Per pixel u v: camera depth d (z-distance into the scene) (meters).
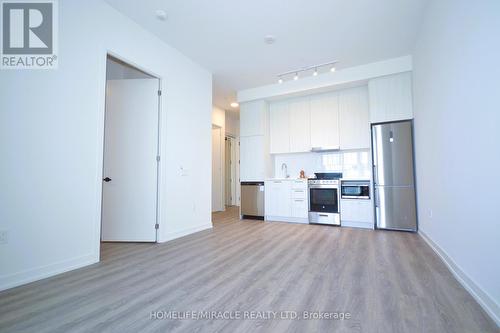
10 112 1.92
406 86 3.91
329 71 4.45
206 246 3.07
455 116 2.01
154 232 3.29
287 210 4.86
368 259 2.50
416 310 1.50
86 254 2.39
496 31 1.37
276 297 1.69
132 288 1.86
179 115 3.71
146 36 3.19
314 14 2.90
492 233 1.45
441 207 2.47
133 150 3.38
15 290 1.83
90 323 1.39
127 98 3.43
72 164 2.30
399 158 3.90
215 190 6.73
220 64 4.18
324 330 1.30
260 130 5.20
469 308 1.53
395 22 3.06
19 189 1.94
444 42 2.23
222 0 2.66
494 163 1.42
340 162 4.91
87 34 2.47
